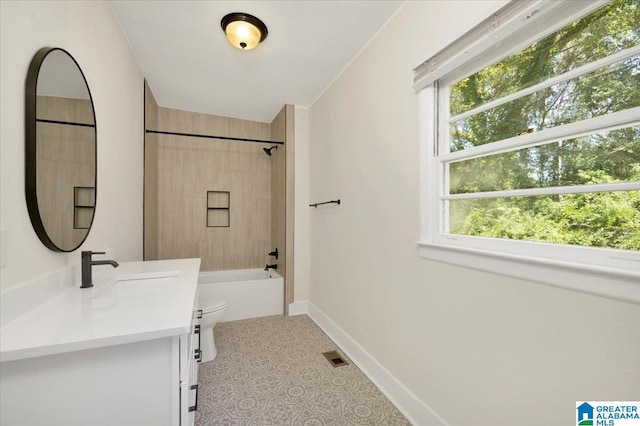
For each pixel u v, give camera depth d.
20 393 0.67
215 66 2.26
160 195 3.21
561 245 0.90
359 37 1.88
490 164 1.15
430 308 1.37
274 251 3.47
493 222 1.13
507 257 0.99
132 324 0.79
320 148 2.78
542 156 0.97
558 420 0.87
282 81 2.53
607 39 0.81
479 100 1.21
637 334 0.71
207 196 3.44
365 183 1.95
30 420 0.68
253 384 1.75
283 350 2.21
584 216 0.86
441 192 1.35
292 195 3.04
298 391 1.69
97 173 1.40
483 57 1.17
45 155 0.95
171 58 2.14
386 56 1.72
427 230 1.40
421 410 1.41
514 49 1.05
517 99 1.04
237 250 3.57
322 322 2.68
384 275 1.73
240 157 3.59
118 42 1.71
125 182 1.88
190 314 0.87
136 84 2.17
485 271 1.09
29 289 0.87
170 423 0.79
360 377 1.85
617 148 0.79
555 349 0.87
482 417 1.11
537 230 0.98
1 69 0.78
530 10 0.92
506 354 1.02
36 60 0.91
